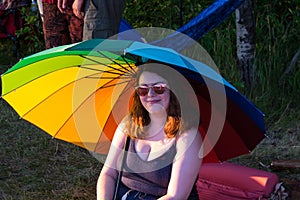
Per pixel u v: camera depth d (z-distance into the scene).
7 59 7.12
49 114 2.91
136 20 6.26
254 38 5.53
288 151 4.64
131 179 2.76
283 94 5.52
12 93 2.81
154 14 6.29
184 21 6.28
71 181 4.19
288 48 5.97
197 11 6.25
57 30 4.45
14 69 2.67
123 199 2.75
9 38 7.05
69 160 4.54
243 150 2.77
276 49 5.80
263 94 5.46
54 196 3.97
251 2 5.45
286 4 6.34
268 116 5.27
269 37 5.92
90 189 4.08
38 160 4.55
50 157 4.61
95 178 4.23
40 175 4.30
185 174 2.61
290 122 5.16
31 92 2.83
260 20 6.13
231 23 6.20
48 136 4.97
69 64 2.72
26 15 6.71
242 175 3.63
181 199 2.61
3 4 6.78
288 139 4.88
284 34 5.96
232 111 2.59
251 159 4.52
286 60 5.85
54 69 2.75
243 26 5.47
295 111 5.35
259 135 2.64
